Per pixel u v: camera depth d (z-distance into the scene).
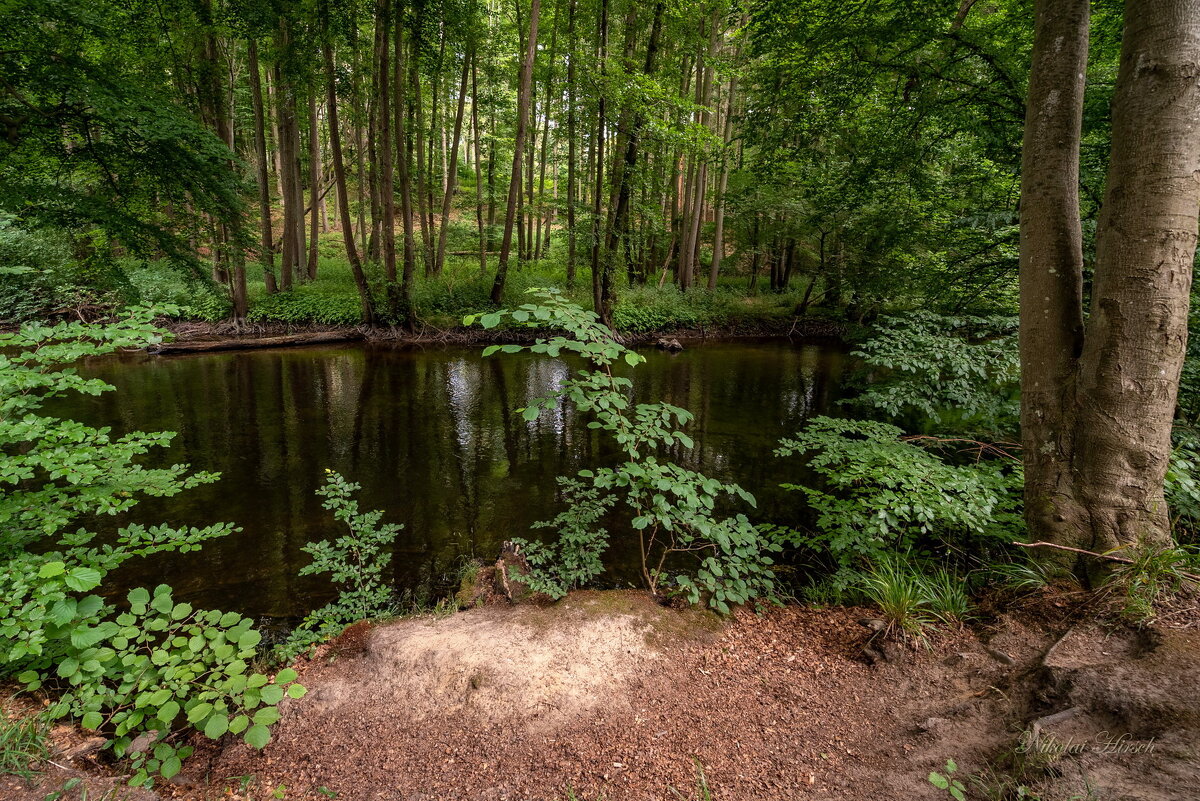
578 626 3.03
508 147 23.95
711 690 2.59
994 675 2.36
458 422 8.59
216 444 7.30
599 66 14.17
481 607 3.56
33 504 2.69
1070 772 1.68
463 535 5.07
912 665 2.58
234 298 15.44
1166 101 2.50
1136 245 2.63
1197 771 1.57
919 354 5.93
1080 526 2.81
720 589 3.24
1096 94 5.83
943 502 3.63
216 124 14.68
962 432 6.39
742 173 18.91
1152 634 2.18
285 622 3.72
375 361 13.45
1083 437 2.84
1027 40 6.77
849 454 4.49
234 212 9.09
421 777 2.13
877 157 7.82
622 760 2.16
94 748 2.18
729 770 2.08
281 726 2.48
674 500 5.56
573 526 4.27
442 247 19.19
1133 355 2.68
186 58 13.90
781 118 8.82
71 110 6.59
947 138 7.45
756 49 8.01
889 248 9.24
